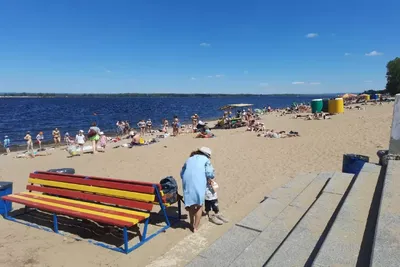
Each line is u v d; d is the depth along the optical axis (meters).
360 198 4.16
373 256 2.42
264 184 7.69
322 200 4.66
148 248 4.66
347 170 6.92
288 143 14.90
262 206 5.21
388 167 5.08
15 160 15.34
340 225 3.36
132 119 51.16
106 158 13.86
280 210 5.01
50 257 4.51
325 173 7.05
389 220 3.02
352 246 2.93
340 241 3.03
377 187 4.59
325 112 34.56
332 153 11.52
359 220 3.47
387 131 16.28
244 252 3.58
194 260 3.61
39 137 21.20
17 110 77.56
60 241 5.04
